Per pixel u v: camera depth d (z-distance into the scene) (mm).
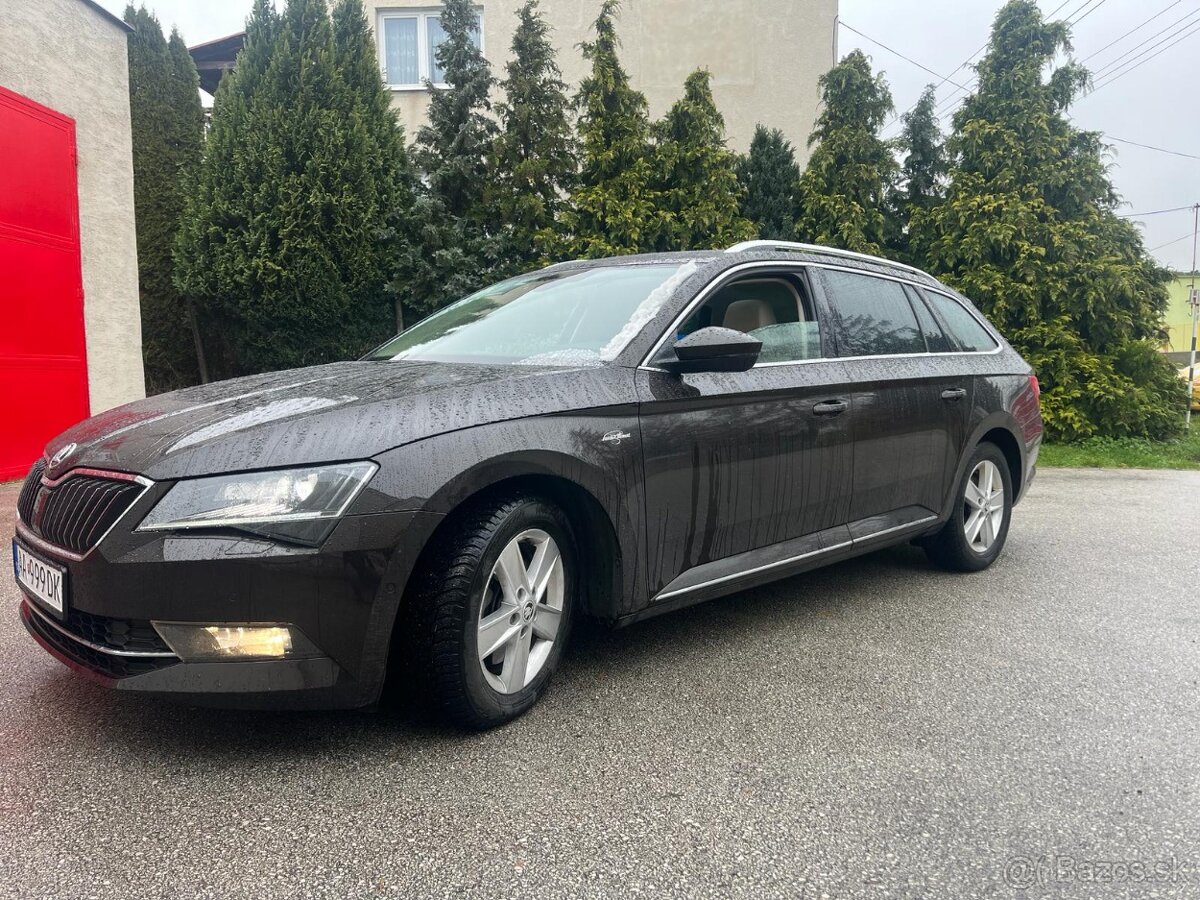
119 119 8844
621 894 1714
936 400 3973
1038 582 4301
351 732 2451
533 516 2486
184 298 12242
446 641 2279
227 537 2027
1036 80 11609
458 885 1735
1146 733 2514
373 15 14469
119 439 2299
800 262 3594
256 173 9664
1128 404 11344
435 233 10039
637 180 10633
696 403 2889
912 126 12359
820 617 3662
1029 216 11359
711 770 2254
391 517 2133
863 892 1731
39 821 1955
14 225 7492
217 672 2055
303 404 2324
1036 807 2080
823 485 3391
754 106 14484
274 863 1800
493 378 2549
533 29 10828
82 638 2197
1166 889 1746
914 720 2594
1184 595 4066
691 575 2939
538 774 2215
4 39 7359
